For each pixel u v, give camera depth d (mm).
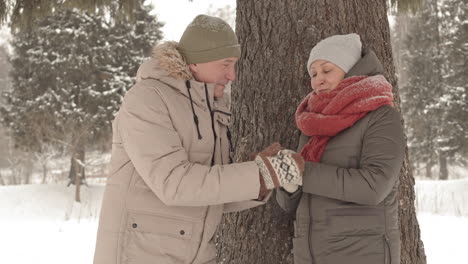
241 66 2838
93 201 15273
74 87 15422
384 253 1860
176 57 1761
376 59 2082
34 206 14117
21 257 6164
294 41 2652
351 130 1944
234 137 2824
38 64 15469
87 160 17953
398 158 1843
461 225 8336
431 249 6328
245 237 2641
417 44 21922
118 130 1783
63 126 15070
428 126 21344
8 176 25625
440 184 15484
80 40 15492
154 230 1678
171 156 1632
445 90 20219
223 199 1638
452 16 20094
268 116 2668
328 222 1914
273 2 2721
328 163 1973
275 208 2547
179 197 1609
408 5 4484
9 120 16312
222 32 1781
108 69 15883
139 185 1709
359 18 2691
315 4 2645
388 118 1891
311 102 2111
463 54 17438
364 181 1805
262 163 1681
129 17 5285
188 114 1749
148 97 1689
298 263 2020
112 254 1682
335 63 2035
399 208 2684
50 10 4895
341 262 1877
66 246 6895
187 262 1721
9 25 4902
